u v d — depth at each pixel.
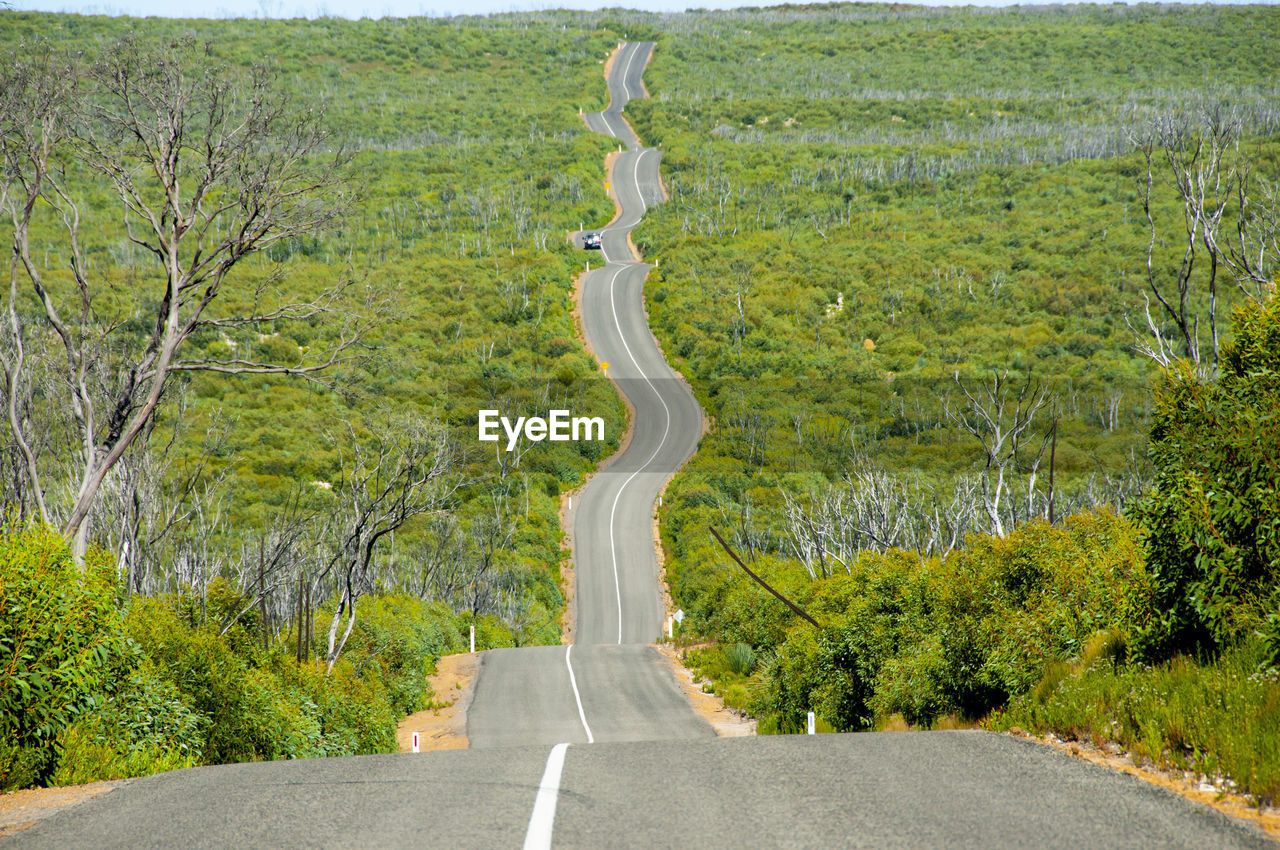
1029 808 4.32
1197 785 4.92
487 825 4.28
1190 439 7.08
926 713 11.27
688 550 50.78
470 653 33.94
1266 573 6.55
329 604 22.33
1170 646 7.19
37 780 6.94
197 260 14.61
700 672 27.67
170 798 5.23
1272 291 7.50
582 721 21.41
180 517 18.03
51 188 14.83
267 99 14.78
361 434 47.62
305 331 66.62
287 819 4.52
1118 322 72.06
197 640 10.77
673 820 4.28
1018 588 10.45
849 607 15.51
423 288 88.38
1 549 7.01
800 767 5.40
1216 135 12.59
